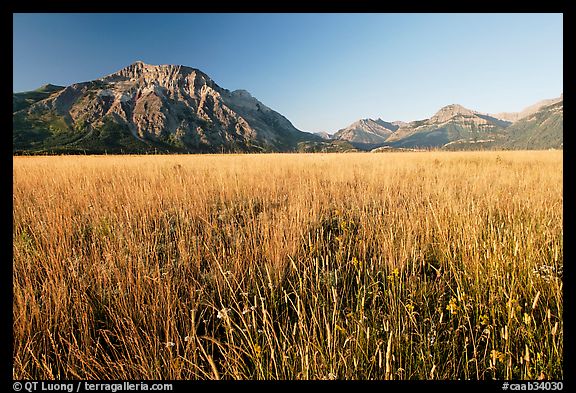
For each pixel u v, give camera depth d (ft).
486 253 10.77
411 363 6.89
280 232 12.94
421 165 41.29
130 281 9.56
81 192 21.65
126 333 7.62
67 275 10.28
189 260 11.84
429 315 8.36
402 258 11.05
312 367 6.46
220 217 17.21
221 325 8.59
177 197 20.93
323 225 16.99
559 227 12.39
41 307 8.75
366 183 27.22
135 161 51.34
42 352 7.69
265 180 27.61
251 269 10.82
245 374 6.66
